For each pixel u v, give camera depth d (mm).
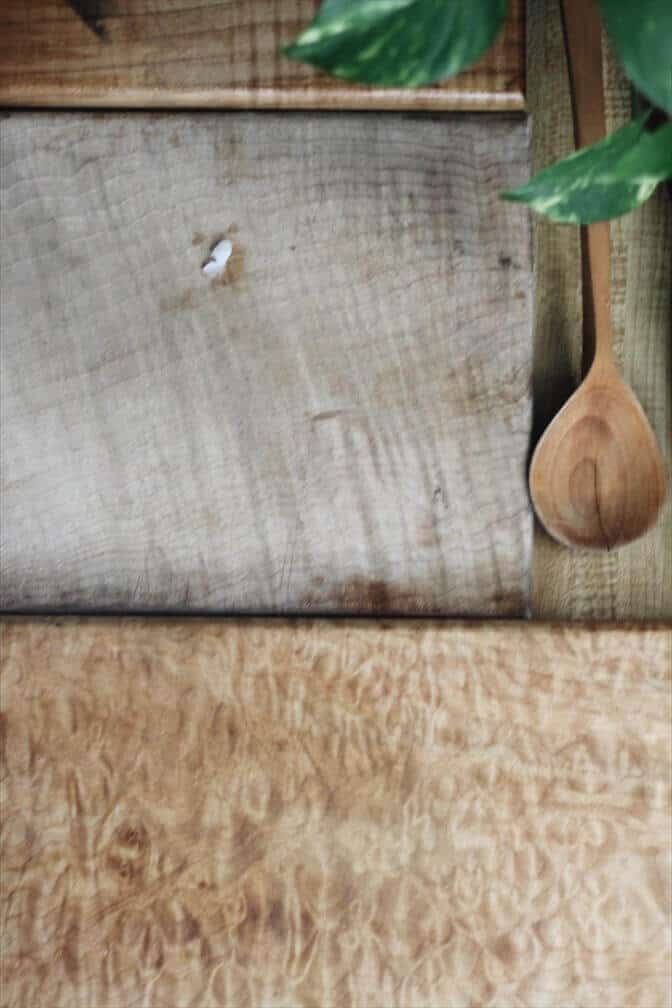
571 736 994
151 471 1005
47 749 997
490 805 993
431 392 1001
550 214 864
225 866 992
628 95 1018
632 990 986
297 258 998
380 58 824
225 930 990
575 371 1021
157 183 996
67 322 1002
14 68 991
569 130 1017
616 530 1012
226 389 1003
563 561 1021
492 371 1000
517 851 991
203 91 991
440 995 986
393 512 1005
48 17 990
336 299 999
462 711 995
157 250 999
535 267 1021
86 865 994
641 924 988
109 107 995
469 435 1002
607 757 993
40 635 999
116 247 999
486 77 989
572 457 1007
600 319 996
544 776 993
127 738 997
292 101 991
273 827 993
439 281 997
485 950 988
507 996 986
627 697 995
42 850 994
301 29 989
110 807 995
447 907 989
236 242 998
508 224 994
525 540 1004
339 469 1004
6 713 999
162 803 995
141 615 1006
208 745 996
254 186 995
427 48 825
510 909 989
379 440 1003
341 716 996
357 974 987
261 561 1006
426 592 1005
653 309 1023
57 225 998
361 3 816
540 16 1017
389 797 994
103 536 1007
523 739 994
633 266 1023
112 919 991
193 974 989
